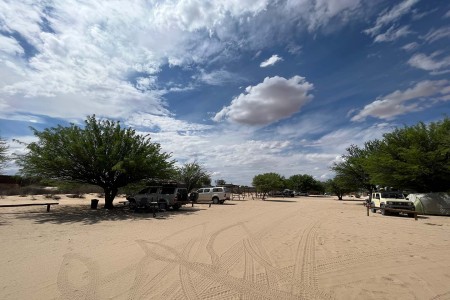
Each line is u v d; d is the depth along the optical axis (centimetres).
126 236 1088
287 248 918
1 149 1752
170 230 1245
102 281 580
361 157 3325
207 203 3344
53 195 3788
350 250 894
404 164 2250
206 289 546
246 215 1947
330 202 4253
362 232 1252
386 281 609
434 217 1969
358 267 709
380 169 2500
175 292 528
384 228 1386
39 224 1397
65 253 809
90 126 1975
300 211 2381
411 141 2367
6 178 4153
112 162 1948
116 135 1952
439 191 2392
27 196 3612
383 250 895
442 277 638
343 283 594
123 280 588
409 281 610
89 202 3056
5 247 877
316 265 723
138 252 831
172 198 2162
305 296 522
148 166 2036
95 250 851
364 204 3394
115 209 2223
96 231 1202
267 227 1384
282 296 520
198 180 4047
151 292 525
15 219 1584
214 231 1229
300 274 650
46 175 1969
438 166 2194
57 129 1888
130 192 2898
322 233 1221
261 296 518
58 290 529
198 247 910
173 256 791
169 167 2227
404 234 1205
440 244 991
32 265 687
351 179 3541
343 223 1580
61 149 1880
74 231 1196
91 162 1936
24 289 532
